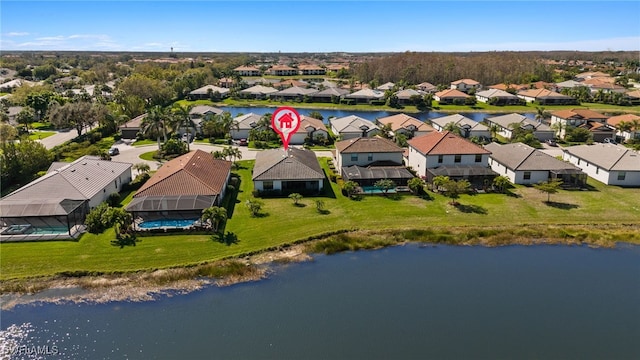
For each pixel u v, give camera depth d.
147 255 43.19
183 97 176.62
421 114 148.38
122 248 44.31
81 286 38.38
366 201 58.34
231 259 43.12
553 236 49.12
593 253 45.81
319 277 40.56
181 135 100.31
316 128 96.44
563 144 95.56
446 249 46.56
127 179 64.94
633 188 63.97
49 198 50.34
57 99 124.00
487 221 52.34
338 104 162.25
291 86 190.25
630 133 95.69
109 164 63.31
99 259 42.25
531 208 56.22
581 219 52.94
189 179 55.28
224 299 36.81
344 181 64.94
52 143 94.00
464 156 67.69
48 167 71.00
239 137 100.44
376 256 44.88
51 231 47.38
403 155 78.06
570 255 45.38
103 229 48.12
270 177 60.19
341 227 50.22
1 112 111.69
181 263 42.00
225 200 58.34
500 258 44.69
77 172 56.28
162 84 165.25
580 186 64.12
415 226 50.91
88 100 128.38
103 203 50.78
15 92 149.62
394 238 48.47
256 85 193.25
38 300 36.50
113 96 146.38
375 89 192.62
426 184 65.75
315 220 51.94
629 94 162.88
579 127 100.50
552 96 164.88
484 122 115.62
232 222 50.97
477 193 61.88
